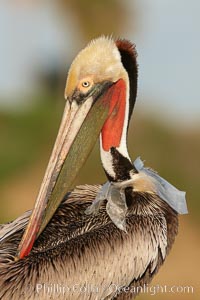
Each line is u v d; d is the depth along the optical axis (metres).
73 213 12.81
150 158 28.97
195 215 27.31
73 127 12.45
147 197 13.04
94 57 12.55
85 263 12.10
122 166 12.97
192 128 31.00
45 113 33.78
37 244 12.25
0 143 31.56
